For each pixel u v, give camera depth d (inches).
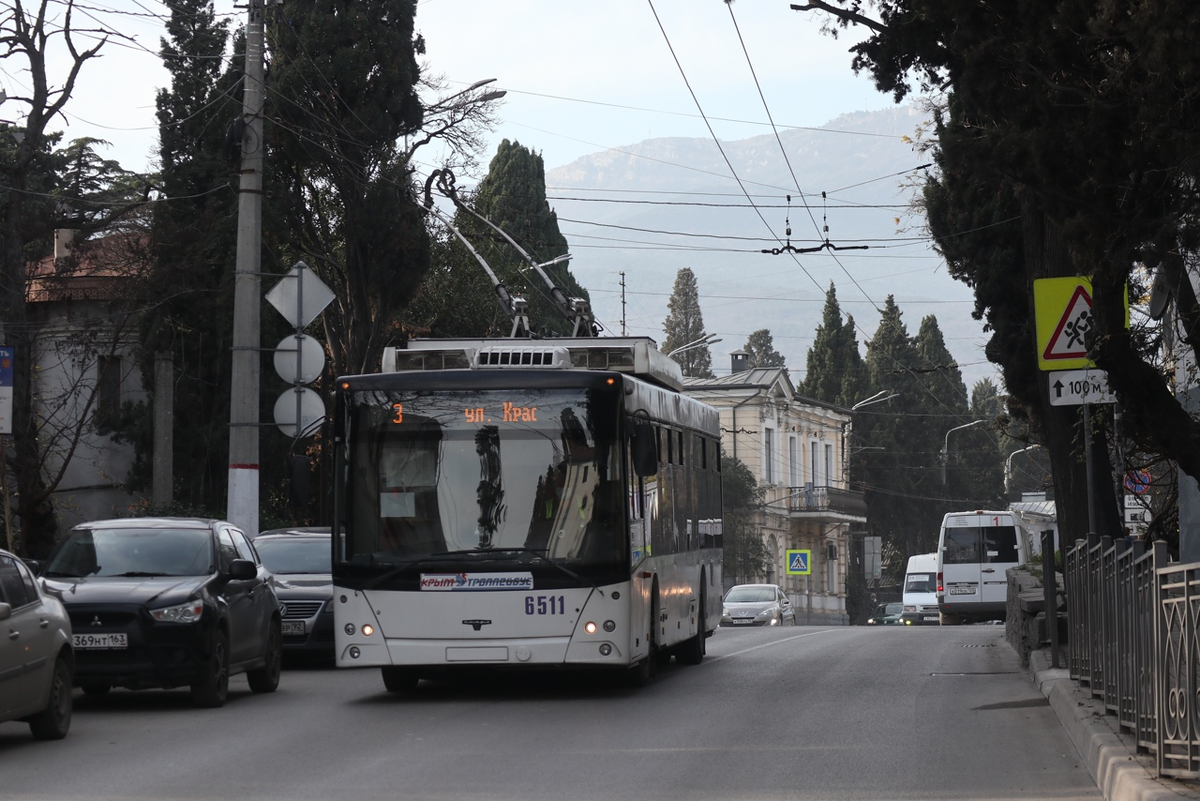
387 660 698.2
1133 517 1128.2
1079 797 433.4
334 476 716.7
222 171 1455.5
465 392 716.7
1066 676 721.6
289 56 1446.9
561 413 713.0
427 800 436.8
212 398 1462.8
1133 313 778.2
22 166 1259.8
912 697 719.1
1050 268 876.0
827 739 564.4
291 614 925.2
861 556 3804.1
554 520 703.7
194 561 725.3
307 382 1037.2
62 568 721.0
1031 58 589.0
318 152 1449.3
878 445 3927.2
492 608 695.1
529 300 2203.5
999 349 1258.0
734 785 460.1
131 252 1437.0
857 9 782.5
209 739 581.9
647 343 836.6
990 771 484.7
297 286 1041.5
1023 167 593.0
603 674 861.2
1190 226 562.9
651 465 716.7
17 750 554.3
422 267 1498.5
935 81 818.2
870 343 4067.4
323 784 467.5
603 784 463.8
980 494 4079.7
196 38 1499.8
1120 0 523.5
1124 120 568.4
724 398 3284.9
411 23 1493.6
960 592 1968.5
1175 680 387.9
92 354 1441.9
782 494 3385.8
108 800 440.8
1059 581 1141.1
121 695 761.0
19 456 1213.7
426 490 708.0
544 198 2787.9
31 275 1514.5
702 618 979.9
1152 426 624.4
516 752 536.1
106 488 1635.1
